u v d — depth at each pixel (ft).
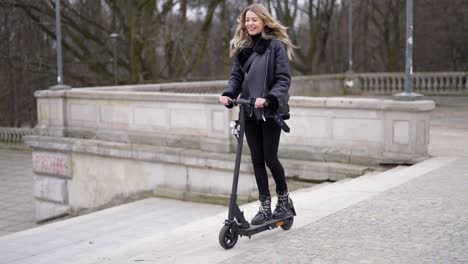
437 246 14.34
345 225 16.76
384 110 29.48
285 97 14.99
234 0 101.60
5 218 45.55
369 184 23.61
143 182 39.63
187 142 37.27
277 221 15.99
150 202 36.86
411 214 17.80
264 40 15.39
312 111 31.99
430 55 123.54
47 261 24.84
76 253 25.98
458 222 16.65
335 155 31.19
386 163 29.66
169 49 87.66
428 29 121.49
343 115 30.96
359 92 87.92
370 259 13.47
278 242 15.29
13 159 71.51
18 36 95.66
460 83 83.56
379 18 141.79
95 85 89.20
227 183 35.09
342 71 142.61
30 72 93.50
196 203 35.99
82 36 93.91
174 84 53.88
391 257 13.57
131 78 83.92
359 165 30.35
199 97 36.11
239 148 15.20
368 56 144.05
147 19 83.71
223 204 34.81
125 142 40.75
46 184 46.24
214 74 113.29
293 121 32.71
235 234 15.10
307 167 30.94
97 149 41.32
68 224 32.27
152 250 16.47
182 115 37.42
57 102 44.52
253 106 15.05
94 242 27.99
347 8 139.33
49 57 93.25
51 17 85.61
